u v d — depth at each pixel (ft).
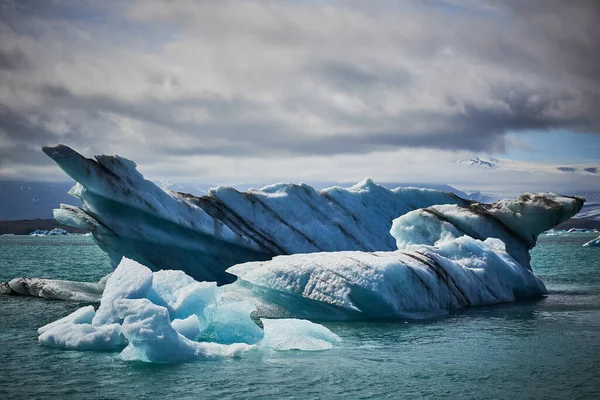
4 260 167.02
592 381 31.04
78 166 61.52
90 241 433.89
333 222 80.33
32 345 38.52
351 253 54.34
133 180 65.10
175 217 66.69
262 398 28.37
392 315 49.44
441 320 48.73
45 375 31.89
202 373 32.32
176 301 40.55
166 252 70.44
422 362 34.71
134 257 70.03
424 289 52.26
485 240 68.33
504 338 41.24
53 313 51.42
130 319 34.88
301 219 78.59
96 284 65.87
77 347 37.50
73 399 28.22
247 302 41.27
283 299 51.13
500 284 61.11
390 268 50.47
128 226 66.44
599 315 51.01
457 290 55.67
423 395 28.89
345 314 49.24
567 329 44.52
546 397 28.66
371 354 36.58
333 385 30.32
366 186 87.81
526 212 70.95
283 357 35.73
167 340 34.63
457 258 61.62
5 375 31.86
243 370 32.86
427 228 73.36
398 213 87.10
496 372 32.60
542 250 233.55
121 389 29.60
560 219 70.54
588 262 142.00
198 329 38.45
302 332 39.55
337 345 39.27
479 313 52.29
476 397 28.63
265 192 79.25
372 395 28.86
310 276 50.42
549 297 63.57
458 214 72.43
